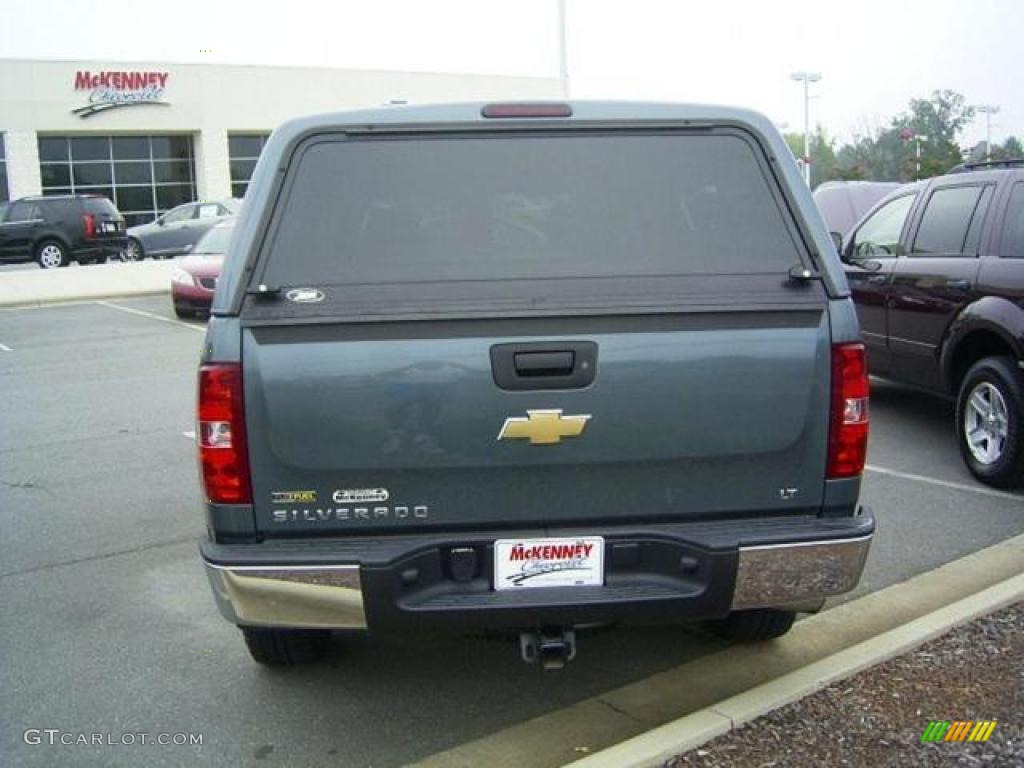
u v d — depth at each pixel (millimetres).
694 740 3500
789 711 3732
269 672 4301
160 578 5398
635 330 3285
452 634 3623
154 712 3977
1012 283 6473
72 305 19859
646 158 3576
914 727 3598
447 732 3805
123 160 40438
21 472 7625
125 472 7566
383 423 3238
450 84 46062
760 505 3418
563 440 3285
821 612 4746
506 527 3348
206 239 18031
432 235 3455
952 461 7336
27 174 38062
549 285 3379
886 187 14031
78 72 38438
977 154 25266
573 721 3834
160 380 11523
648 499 3371
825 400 3383
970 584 5043
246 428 3236
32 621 4852
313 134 3500
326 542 3297
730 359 3312
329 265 3379
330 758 3643
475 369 3240
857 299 8203
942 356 7102
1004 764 3371
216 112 41281
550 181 3539
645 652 4402
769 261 3467
